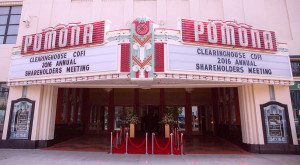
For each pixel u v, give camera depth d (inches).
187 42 312.2
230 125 498.6
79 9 487.8
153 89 679.1
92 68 317.4
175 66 300.5
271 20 460.1
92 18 474.6
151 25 310.7
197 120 711.7
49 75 350.3
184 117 674.8
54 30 358.6
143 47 303.4
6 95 450.9
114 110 678.5
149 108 719.1
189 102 663.8
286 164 287.9
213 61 321.1
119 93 683.4
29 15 481.4
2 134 407.5
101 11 480.1
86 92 682.2
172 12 472.4
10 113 409.1
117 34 313.4
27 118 406.6
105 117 690.2
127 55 301.9
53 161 295.7
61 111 488.1
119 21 472.4
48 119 418.0
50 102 424.5
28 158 315.0
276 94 385.7
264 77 343.6
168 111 668.1
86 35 331.0
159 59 299.3
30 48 377.4
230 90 502.0
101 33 322.3
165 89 677.3
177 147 423.8
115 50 307.7
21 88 420.8
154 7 476.1
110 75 304.8
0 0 497.0
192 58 311.7
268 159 317.7
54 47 350.0
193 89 679.1
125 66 298.4
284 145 363.6
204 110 698.2
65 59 341.4
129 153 356.2
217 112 630.5
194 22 324.2
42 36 371.2
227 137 526.0
